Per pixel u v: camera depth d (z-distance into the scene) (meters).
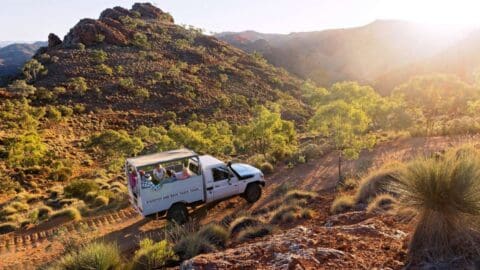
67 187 22.02
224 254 5.62
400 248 5.03
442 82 34.84
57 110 70.06
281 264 4.87
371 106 24.95
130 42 136.62
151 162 11.55
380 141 21.97
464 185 4.41
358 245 5.34
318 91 37.91
